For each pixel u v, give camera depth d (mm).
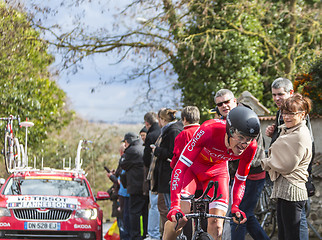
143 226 11852
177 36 21438
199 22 21141
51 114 23125
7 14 19234
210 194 6664
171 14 21078
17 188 12273
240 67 21516
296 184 6750
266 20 23266
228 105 8086
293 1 22344
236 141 5430
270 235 10734
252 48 21688
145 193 11273
